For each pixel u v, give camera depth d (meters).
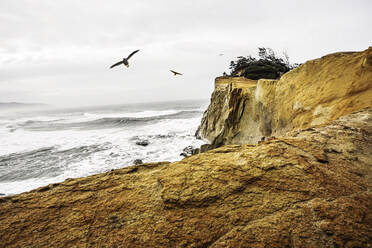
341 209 1.49
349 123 3.49
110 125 32.88
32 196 2.13
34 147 18.53
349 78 5.41
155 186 2.13
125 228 1.56
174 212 1.68
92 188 2.22
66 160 14.10
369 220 1.38
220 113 16.80
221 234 1.41
